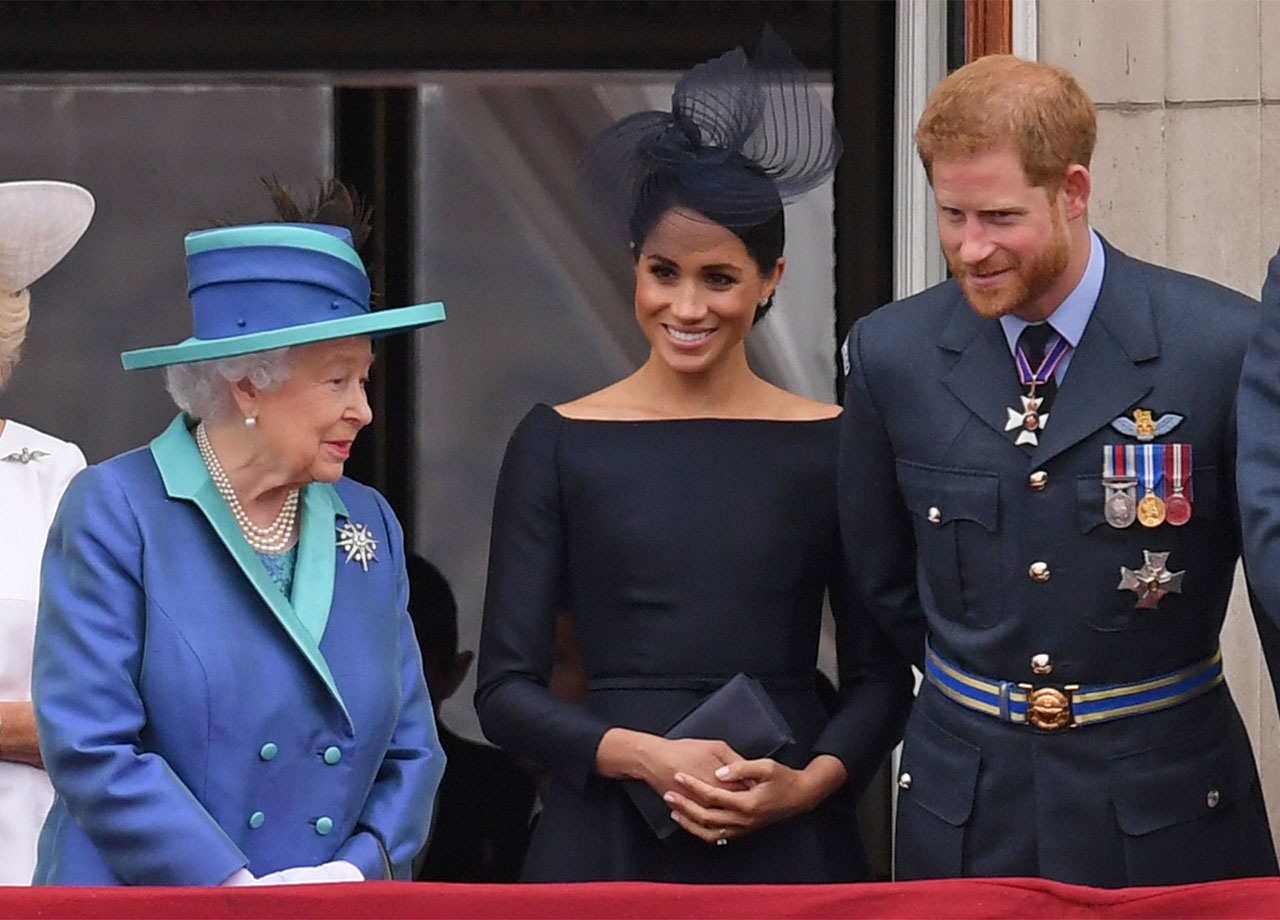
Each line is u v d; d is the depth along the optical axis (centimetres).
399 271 1914
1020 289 1210
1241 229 1641
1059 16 1642
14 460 1489
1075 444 1244
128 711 1110
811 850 1448
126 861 1093
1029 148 1183
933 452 1289
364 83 1903
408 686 1227
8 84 1900
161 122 1905
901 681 1486
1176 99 1641
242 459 1164
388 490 1927
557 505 1504
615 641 1480
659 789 1412
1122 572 1238
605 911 1028
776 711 1428
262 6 1892
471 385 1927
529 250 1916
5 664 1419
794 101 1483
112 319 1911
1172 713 1256
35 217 1441
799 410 1539
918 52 1714
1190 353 1242
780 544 1480
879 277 1816
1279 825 1636
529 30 1886
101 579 1123
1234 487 1236
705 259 1482
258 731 1129
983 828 1273
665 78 1878
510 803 1856
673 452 1499
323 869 1127
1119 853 1245
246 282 1146
